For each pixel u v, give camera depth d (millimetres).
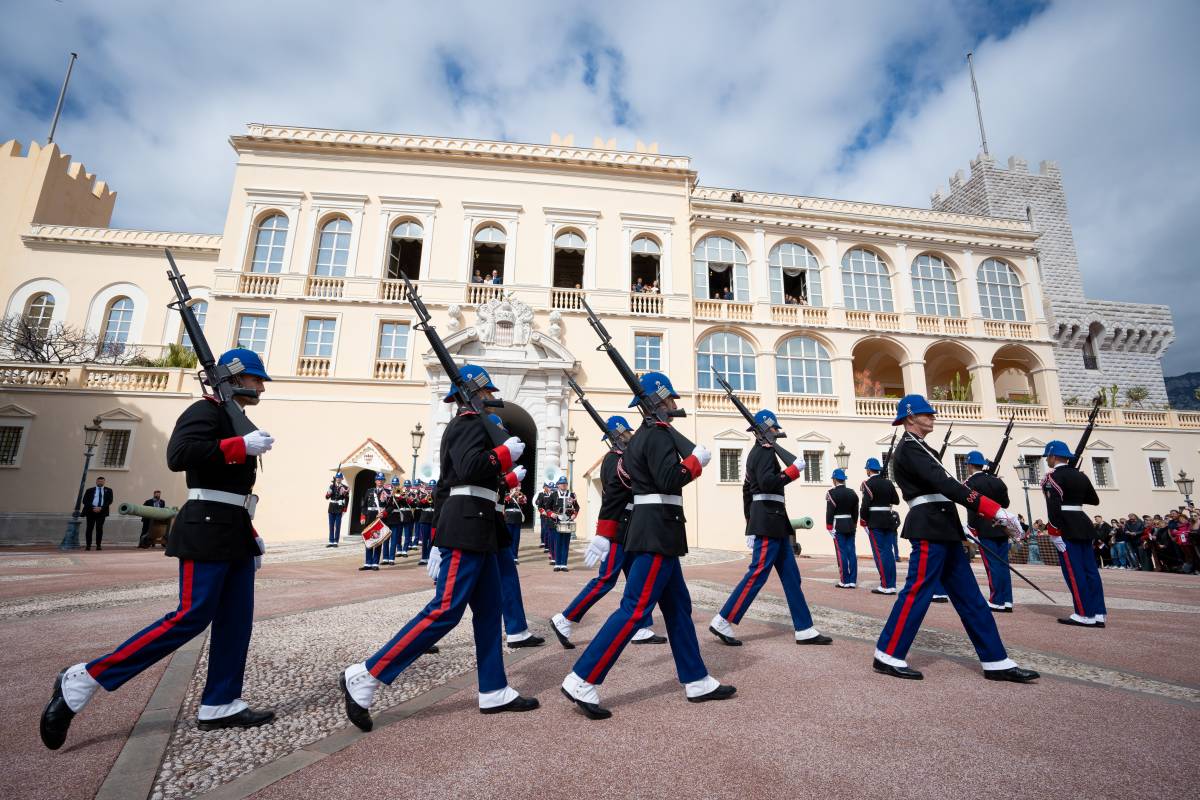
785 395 26453
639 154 27578
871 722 3824
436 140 26641
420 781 2953
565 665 5246
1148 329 38094
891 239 29203
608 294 26109
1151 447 28297
